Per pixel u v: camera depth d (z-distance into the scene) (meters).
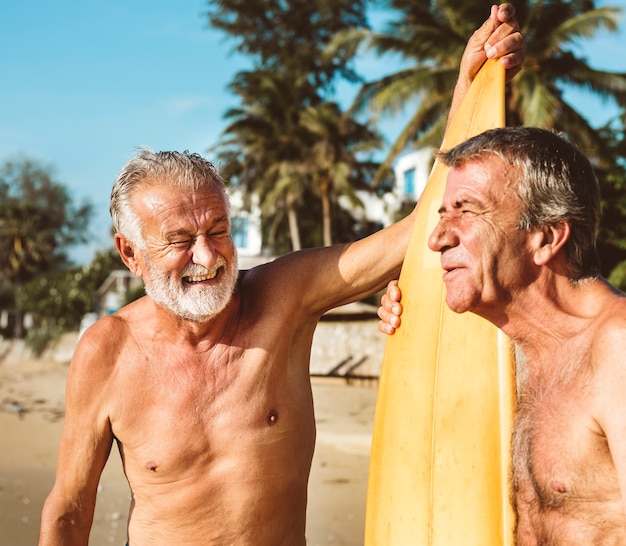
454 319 1.99
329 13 38.75
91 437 2.26
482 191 1.64
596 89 19.47
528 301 1.65
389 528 2.05
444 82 19.81
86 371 2.25
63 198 65.75
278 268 2.32
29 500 10.02
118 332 2.28
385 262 2.31
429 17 19.92
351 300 2.37
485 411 1.84
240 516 2.19
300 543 2.29
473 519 1.83
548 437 1.58
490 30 2.20
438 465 1.94
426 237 2.14
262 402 2.22
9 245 58.31
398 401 2.09
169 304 2.13
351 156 32.59
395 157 21.39
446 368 1.97
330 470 11.24
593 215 1.65
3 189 64.56
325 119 32.12
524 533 1.64
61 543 2.27
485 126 2.10
